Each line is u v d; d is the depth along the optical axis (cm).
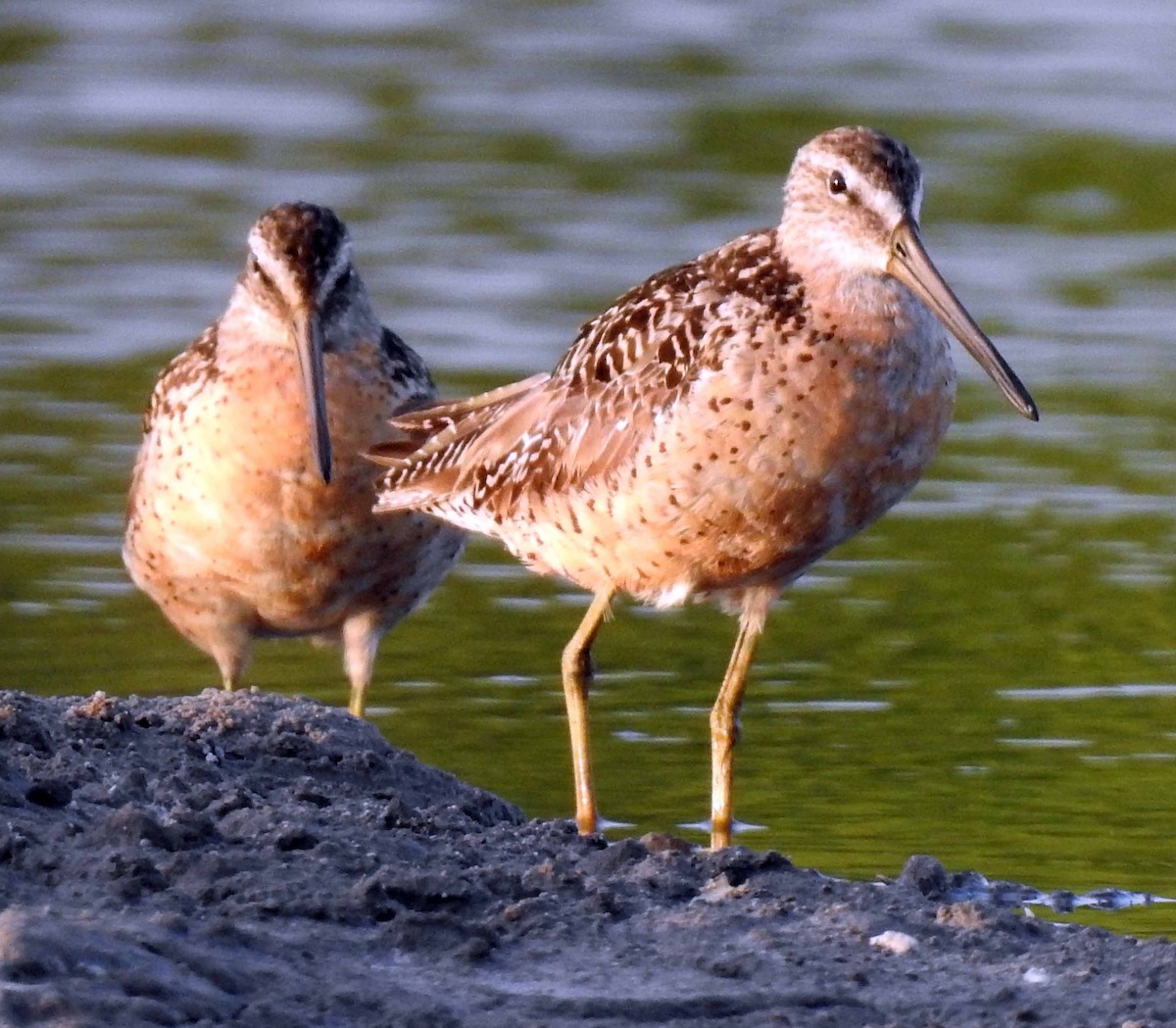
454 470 1298
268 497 1402
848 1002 891
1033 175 2936
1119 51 3538
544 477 1229
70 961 832
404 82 3419
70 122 3219
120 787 1073
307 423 1391
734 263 1207
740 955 930
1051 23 3722
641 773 1348
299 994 848
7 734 1118
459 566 1830
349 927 924
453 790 1216
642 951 934
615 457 1192
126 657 1588
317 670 1608
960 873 1148
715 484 1165
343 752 1216
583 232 2733
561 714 1470
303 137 3166
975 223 2775
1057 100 3253
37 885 921
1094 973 938
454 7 3916
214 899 930
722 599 1259
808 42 3625
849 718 1455
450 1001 862
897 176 1174
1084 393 2212
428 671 1561
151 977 833
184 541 1429
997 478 1989
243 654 1493
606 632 1661
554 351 2297
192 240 2733
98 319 2438
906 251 1170
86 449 2023
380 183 2948
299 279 1396
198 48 3619
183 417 1416
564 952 926
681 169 2998
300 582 1430
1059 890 1142
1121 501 1928
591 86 3391
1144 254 2681
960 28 3691
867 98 3278
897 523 1894
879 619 1672
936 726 1434
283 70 3500
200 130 3192
